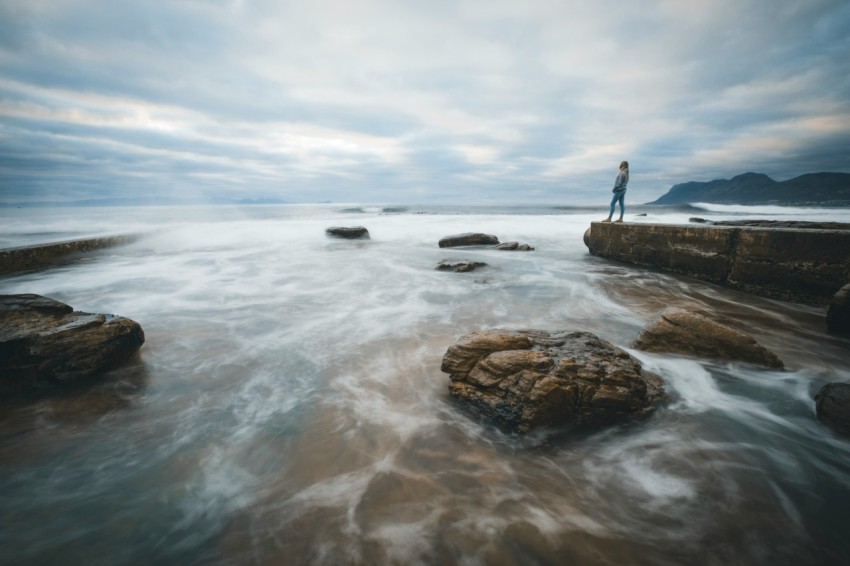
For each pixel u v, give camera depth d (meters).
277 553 2.55
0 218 38.25
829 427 3.89
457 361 4.45
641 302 8.55
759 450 3.61
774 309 8.02
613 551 2.55
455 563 2.47
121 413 4.17
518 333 4.87
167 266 12.72
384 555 2.52
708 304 8.39
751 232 9.12
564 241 19.89
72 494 3.09
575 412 3.86
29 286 9.82
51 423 3.98
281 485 3.15
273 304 8.39
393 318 7.43
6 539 2.70
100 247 14.88
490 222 28.25
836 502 3.02
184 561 2.53
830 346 6.11
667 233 11.48
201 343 6.12
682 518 2.84
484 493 3.04
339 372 5.13
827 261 7.88
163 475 3.28
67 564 2.53
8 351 4.38
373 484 3.14
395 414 4.14
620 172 13.23
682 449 3.61
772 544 2.64
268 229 21.56
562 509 2.90
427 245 18.58
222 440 3.73
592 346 4.68
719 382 4.79
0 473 3.29
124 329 5.30
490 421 3.96
